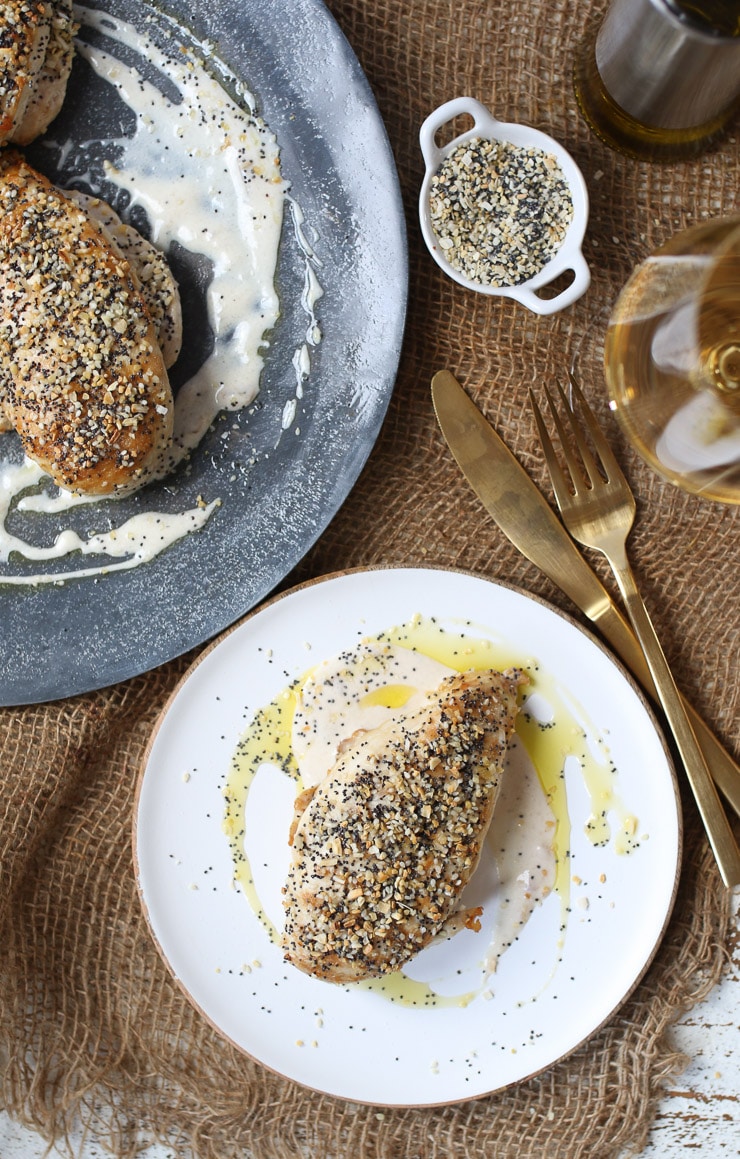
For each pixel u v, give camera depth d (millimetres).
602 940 655
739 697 660
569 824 657
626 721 651
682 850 654
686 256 589
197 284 664
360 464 652
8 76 626
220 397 664
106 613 664
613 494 650
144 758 658
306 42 642
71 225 636
